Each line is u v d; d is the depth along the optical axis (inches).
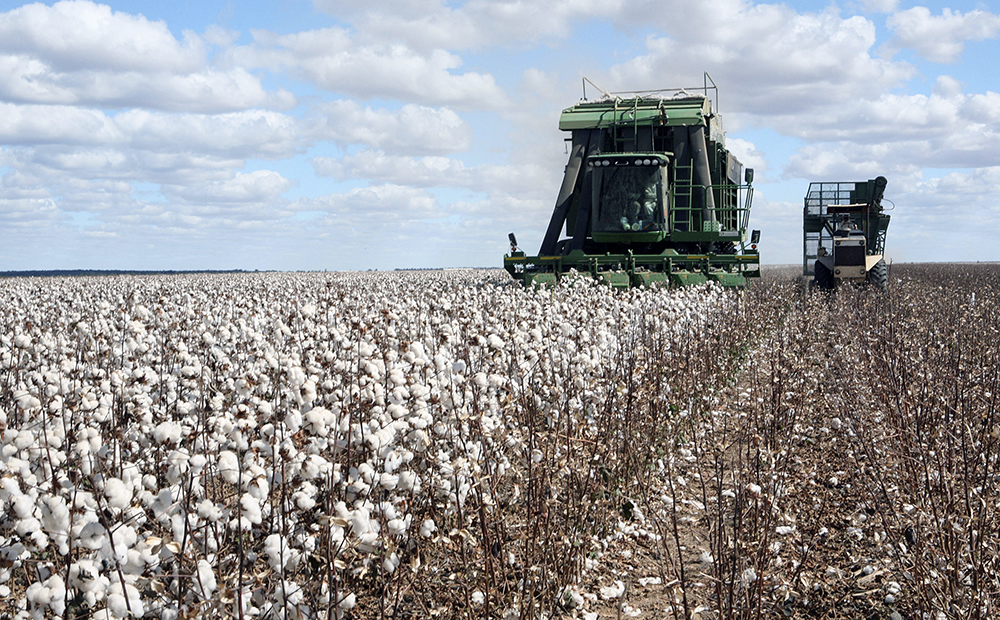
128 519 154.0
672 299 583.5
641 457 326.0
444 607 210.7
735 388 478.3
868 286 991.6
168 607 162.6
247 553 186.9
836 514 295.1
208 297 690.2
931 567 218.5
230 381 289.1
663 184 859.4
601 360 347.6
